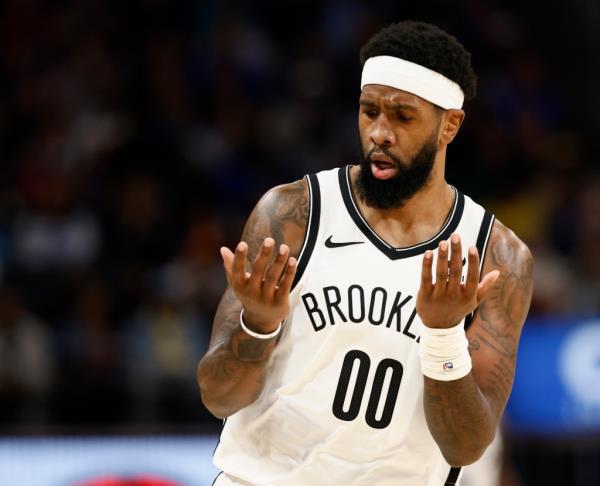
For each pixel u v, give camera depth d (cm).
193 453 2564
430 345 1195
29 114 3766
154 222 3403
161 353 3003
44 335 2944
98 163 3575
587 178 3912
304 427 1300
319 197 1323
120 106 3825
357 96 4047
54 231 3331
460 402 1208
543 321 2897
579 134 4238
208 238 3278
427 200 1311
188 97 3900
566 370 2883
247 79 3978
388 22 4212
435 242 1305
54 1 4097
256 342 1235
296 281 1298
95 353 2934
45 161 3603
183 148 3675
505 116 4044
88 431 2528
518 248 1334
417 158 1272
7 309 2889
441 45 1263
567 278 3338
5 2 4031
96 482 2512
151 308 3069
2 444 2489
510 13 4488
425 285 1164
